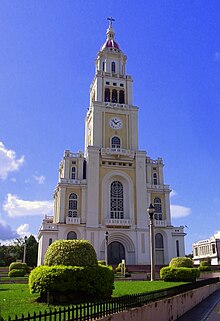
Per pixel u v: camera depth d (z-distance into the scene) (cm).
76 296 1405
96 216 5797
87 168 6062
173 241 6109
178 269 2995
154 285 2380
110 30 7831
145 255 5781
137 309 1080
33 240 9056
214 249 9106
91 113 6800
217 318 1517
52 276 1377
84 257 1523
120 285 2378
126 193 6216
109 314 916
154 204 6322
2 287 2317
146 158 6694
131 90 7131
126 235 5834
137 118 6831
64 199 5841
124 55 7525
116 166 6275
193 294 2017
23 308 1195
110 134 6562
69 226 5647
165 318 1362
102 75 7044
